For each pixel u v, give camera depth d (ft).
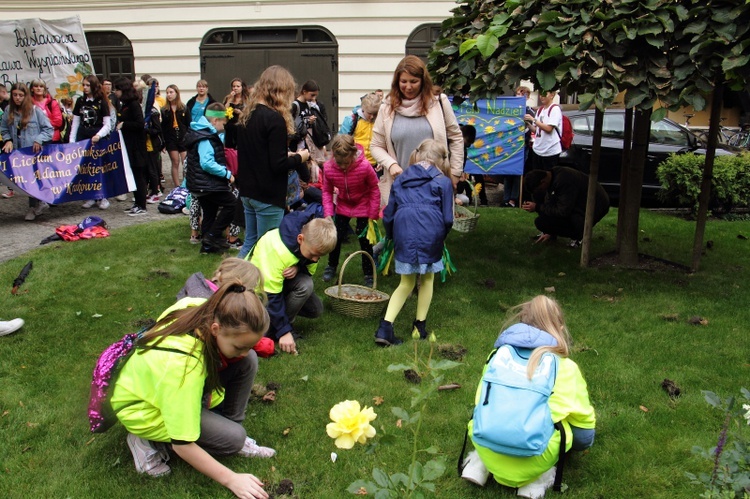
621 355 14.89
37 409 12.28
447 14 43.75
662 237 26.43
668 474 10.55
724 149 34.83
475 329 16.37
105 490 10.05
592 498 10.00
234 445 10.51
